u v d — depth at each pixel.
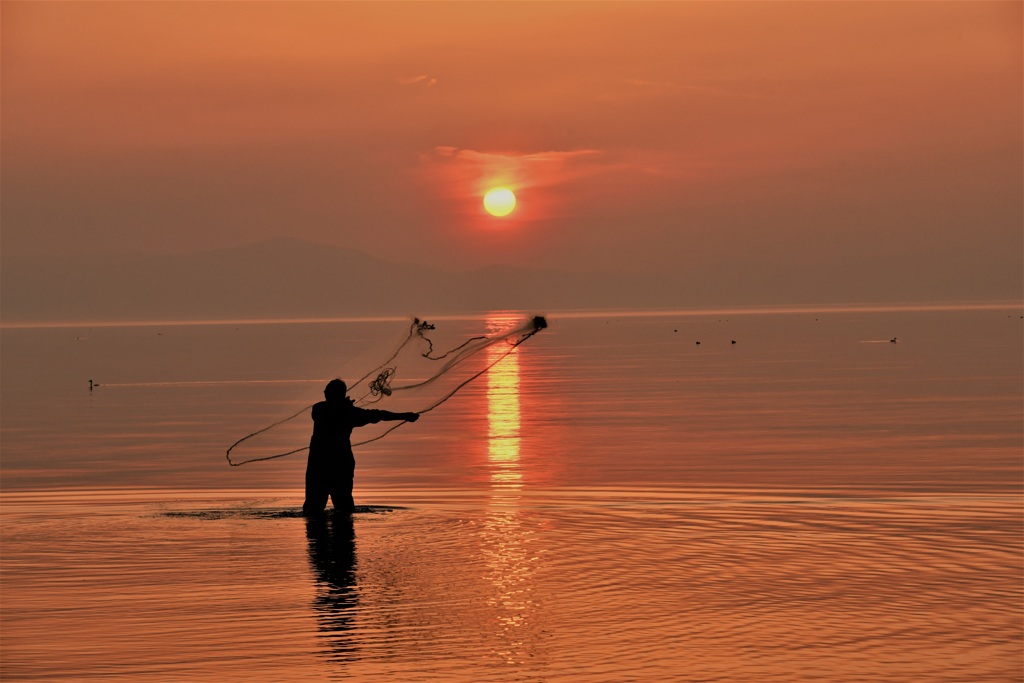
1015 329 189.38
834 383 67.62
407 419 22.84
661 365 95.88
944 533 19.31
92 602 14.88
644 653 12.38
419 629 13.41
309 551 18.27
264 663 12.16
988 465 29.30
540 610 14.24
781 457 31.70
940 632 13.06
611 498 24.08
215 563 17.34
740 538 19.03
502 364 104.19
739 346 139.75
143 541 19.31
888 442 35.38
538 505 23.12
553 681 11.50
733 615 13.90
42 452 36.62
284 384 79.62
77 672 11.87
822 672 11.66
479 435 39.97
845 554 17.55
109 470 31.17
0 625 13.72
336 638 13.07
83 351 174.62
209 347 184.50
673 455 32.56
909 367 84.62
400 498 24.41
